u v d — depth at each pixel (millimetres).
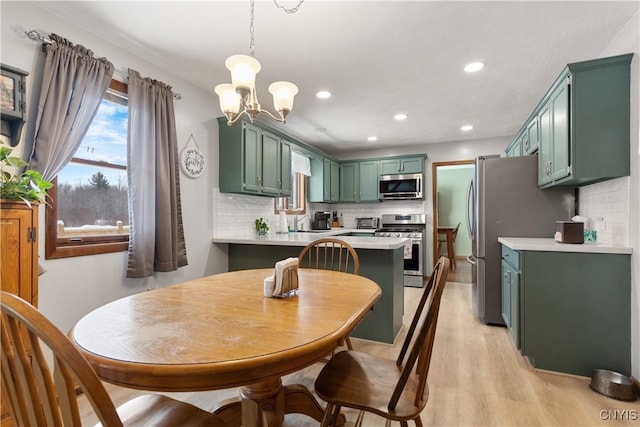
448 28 2061
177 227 2641
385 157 5379
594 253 2041
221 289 1480
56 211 1965
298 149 4496
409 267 4883
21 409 673
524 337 2203
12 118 1700
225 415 1502
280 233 4184
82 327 993
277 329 981
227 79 2852
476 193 3209
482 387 1963
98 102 2084
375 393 1149
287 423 1662
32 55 1820
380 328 2689
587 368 2061
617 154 1999
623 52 2049
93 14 1933
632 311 1960
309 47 2301
